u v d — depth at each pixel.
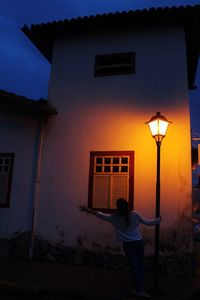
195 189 7.59
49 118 8.57
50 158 8.33
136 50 8.22
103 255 7.42
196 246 11.32
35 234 8.02
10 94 7.86
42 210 8.10
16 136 8.83
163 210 7.23
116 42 8.42
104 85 8.28
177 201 7.19
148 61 8.09
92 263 7.46
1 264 7.28
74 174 8.05
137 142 7.73
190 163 7.29
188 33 8.53
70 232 7.77
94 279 6.23
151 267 7.05
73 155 8.16
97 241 7.53
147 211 7.31
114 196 7.63
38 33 8.86
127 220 5.23
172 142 7.49
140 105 7.91
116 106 8.08
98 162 7.96
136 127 7.83
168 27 8.13
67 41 8.84
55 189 8.12
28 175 8.45
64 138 8.31
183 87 7.72
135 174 7.57
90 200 7.77
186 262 6.88
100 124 8.10
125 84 8.12
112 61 8.52
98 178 7.84
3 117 9.09
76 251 7.63
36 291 5.33
